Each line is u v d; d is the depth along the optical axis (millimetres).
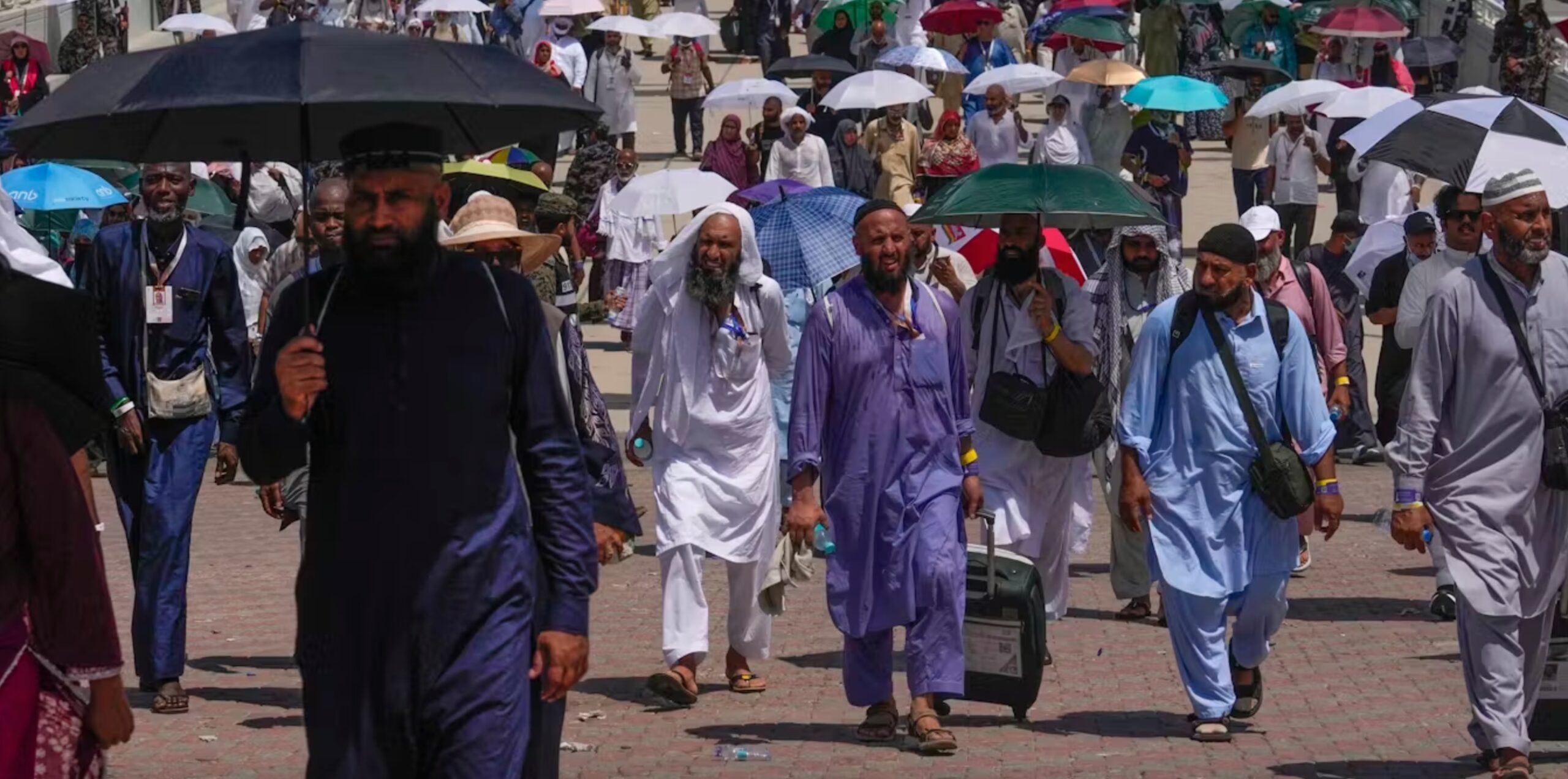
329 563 5773
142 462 10711
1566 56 33844
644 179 19375
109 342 10586
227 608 13992
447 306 5812
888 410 9766
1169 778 9383
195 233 10695
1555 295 8953
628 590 14453
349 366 5766
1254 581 10055
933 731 9805
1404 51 34469
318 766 5781
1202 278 9805
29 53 32438
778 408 14586
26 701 5625
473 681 5758
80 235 20719
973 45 34094
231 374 10727
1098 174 11070
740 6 44625
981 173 11086
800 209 12992
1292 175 26500
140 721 10617
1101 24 32250
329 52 5672
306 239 5754
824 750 9977
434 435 5754
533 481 5984
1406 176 23781
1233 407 9812
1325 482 9945
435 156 5789
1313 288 14562
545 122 6207
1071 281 11141
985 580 10359
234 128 6152
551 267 16094
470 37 36750
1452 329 8992
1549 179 10383
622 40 33500
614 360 23453
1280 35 34844
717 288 10773
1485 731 9008
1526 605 9094
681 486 10930
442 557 5742
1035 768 9578
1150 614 13383
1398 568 15156
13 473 5609
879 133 27625
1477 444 9000
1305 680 11672
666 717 10828
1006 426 10953
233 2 39438
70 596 5648
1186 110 26422
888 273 9758
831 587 9914
